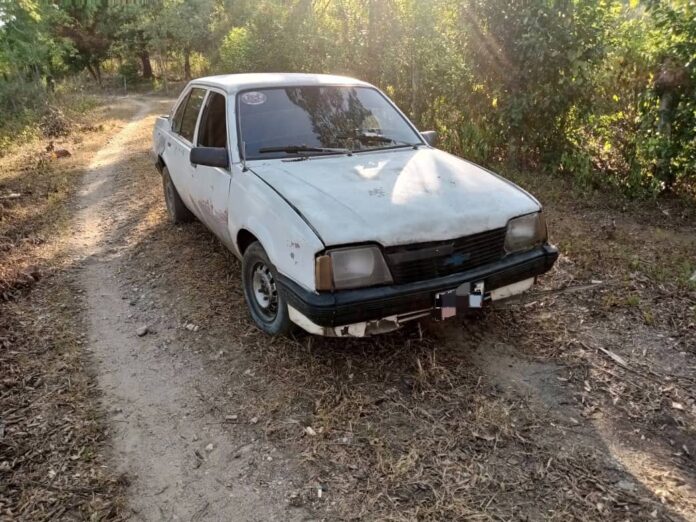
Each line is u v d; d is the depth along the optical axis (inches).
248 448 109.3
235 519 93.6
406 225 118.3
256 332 149.1
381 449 106.5
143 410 122.2
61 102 839.1
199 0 1342.3
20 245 228.4
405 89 353.7
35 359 141.5
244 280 149.4
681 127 241.9
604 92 288.0
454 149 327.0
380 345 141.0
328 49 432.1
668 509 93.0
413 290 117.7
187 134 197.8
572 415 116.3
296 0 483.8
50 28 1239.5
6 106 788.0
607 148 286.5
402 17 343.3
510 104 287.0
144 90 1459.2
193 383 130.7
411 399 121.3
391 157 155.3
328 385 126.3
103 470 104.7
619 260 191.9
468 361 135.1
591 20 260.5
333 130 162.6
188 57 1561.3
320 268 112.9
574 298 165.9
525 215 133.6
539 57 263.4
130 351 146.1
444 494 96.3
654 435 110.4
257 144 153.9
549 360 135.9
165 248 216.8
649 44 268.5
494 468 102.0
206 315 161.2
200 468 105.0
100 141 521.0
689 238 214.1
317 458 105.4
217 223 166.2
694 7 230.5
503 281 129.7
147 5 1439.5
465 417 115.5
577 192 268.8
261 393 125.3
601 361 135.0
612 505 93.9
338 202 123.8
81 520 93.4
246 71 524.1
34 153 450.6
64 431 114.8
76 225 255.3
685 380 127.3
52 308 170.9
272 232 127.0
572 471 101.3
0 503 96.4
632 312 157.0
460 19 296.7
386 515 92.4
